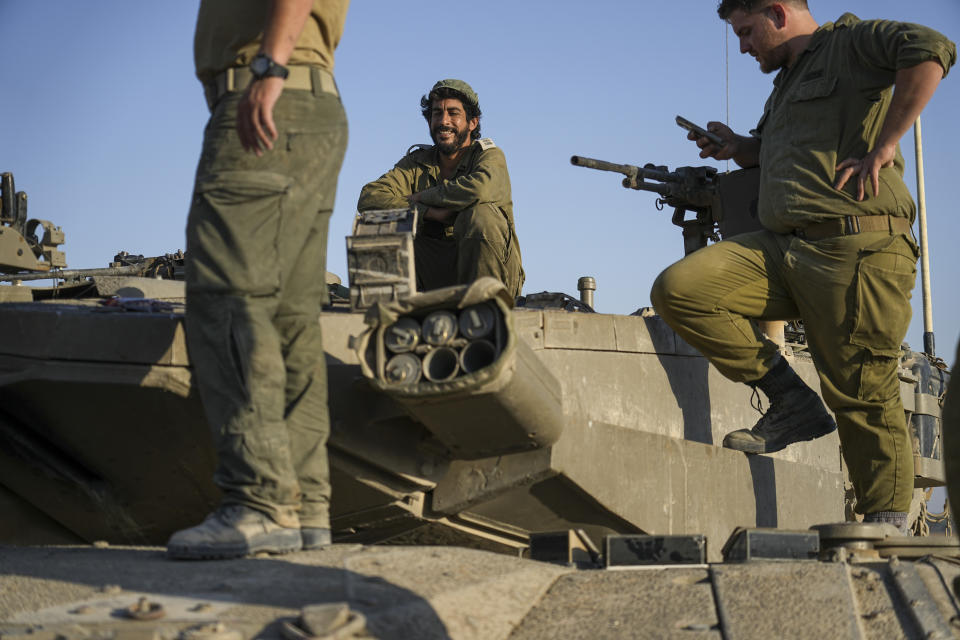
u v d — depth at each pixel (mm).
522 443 5949
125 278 7156
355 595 3908
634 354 7324
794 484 8125
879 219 6945
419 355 5504
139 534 6461
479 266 7488
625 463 6613
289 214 4898
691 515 7098
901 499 7246
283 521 4750
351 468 5980
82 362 5438
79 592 3977
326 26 5141
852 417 7180
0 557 4805
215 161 4902
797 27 7383
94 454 5910
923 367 10953
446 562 4570
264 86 4707
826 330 7070
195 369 5199
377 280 5695
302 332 5070
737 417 8102
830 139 7008
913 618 3936
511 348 5312
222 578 4188
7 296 6512
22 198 7980
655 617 4055
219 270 4797
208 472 5891
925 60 6621
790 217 7043
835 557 4867
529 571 4594
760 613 3996
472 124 8156
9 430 5793
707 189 8500
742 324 7242
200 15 5195
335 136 5070
